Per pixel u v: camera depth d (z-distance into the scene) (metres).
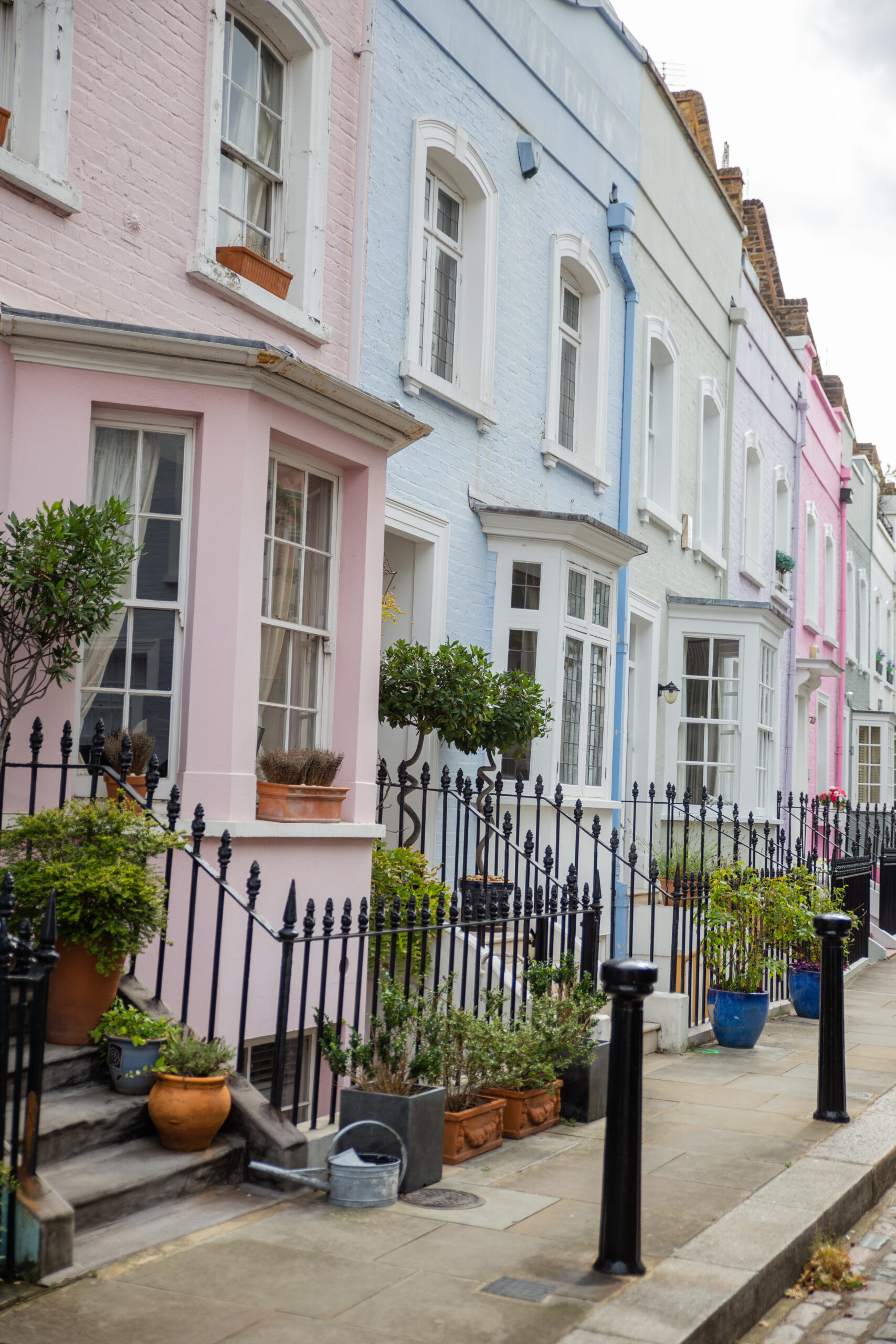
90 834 5.64
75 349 6.54
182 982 6.53
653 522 14.91
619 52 13.70
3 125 6.82
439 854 10.30
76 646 6.49
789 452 21.33
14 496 6.46
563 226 12.54
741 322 17.88
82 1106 5.34
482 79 11.06
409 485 10.04
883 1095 8.00
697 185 16.27
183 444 6.89
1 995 4.41
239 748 6.77
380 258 9.70
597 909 7.99
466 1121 6.20
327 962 6.50
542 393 12.09
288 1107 7.21
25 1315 4.16
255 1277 4.55
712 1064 8.95
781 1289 5.05
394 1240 4.99
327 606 7.88
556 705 11.02
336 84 9.34
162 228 7.79
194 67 8.04
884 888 17.73
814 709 23.34
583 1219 5.36
